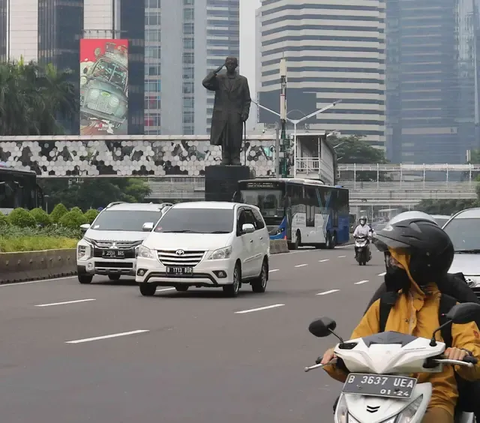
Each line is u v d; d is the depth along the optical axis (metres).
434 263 5.72
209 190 62.72
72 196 109.94
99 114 138.75
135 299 21.55
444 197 145.12
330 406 9.42
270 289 25.36
